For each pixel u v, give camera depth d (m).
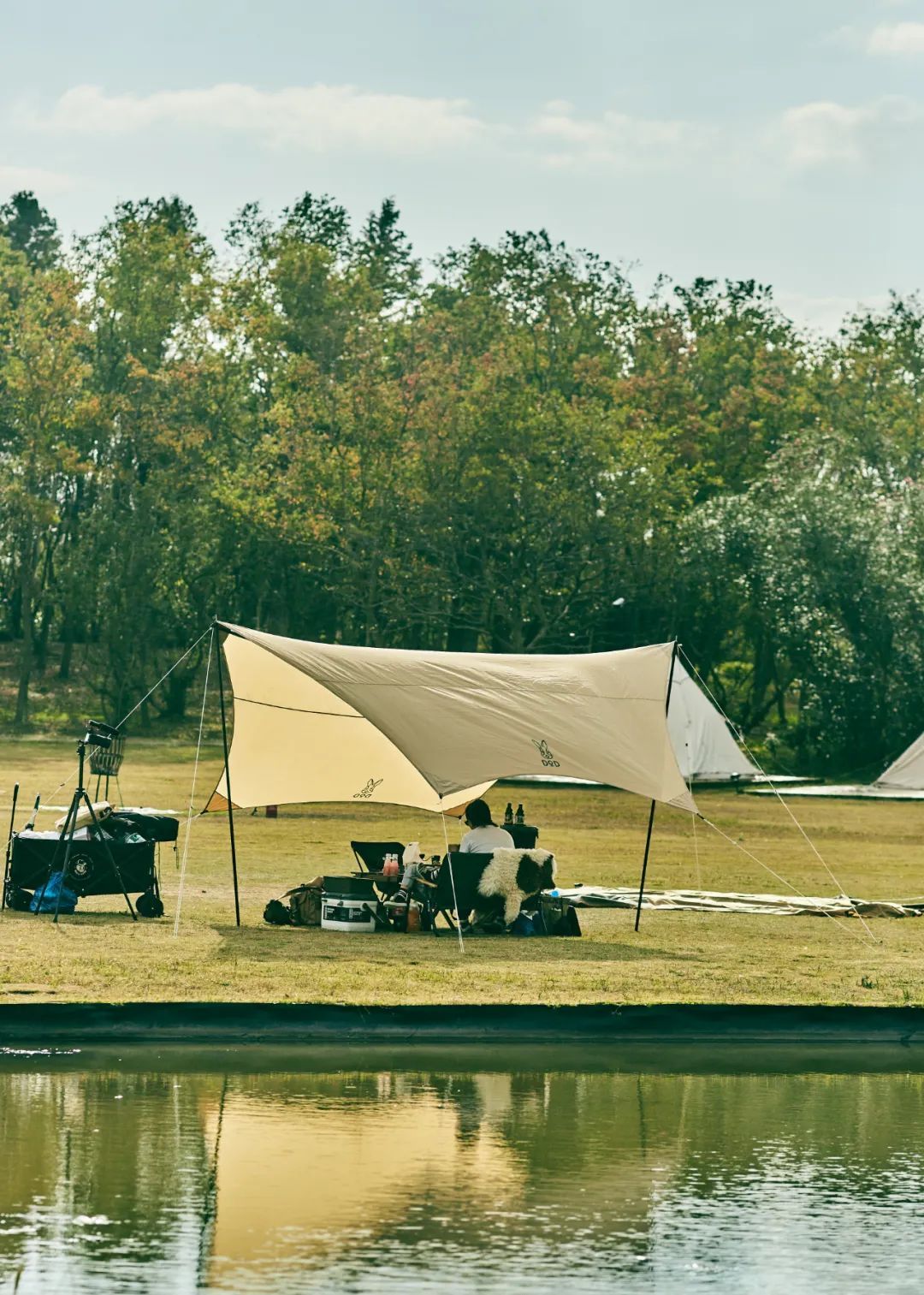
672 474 83.06
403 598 74.25
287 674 19.08
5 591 92.56
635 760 17.73
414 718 17.23
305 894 17.64
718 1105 10.43
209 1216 7.74
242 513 76.38
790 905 20.56
